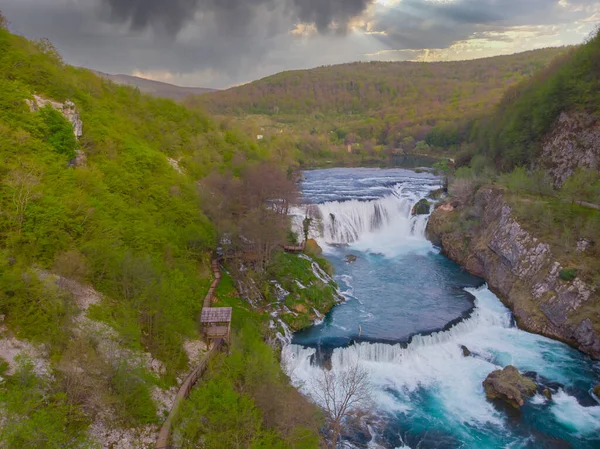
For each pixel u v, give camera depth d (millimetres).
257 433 25922
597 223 49938
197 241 49250
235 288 47281
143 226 42969
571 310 45250
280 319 44750
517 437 33000
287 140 151500
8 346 25859
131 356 28828
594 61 74562
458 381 39312
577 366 41156
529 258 53219
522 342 45531
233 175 70812
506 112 96000
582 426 33969
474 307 51438
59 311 28812
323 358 40594
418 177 115562
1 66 47531
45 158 40750
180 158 71750
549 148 76875
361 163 155750
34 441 20016
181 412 27375
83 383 25781
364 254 70438
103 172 48781
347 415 33938
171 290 36250
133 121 69062
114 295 34469
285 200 66062
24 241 31562
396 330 44969
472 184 76438
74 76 64812
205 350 36188
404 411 35594
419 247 74125
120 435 25344
